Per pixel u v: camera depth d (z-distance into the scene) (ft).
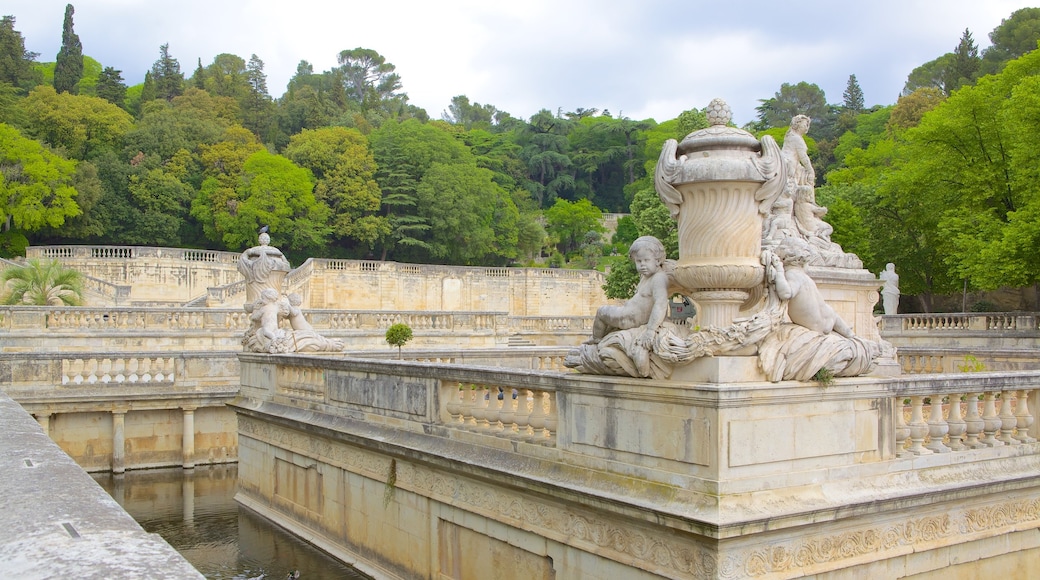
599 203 424.05
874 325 61.87
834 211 156.25
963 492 29.14
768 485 25.05
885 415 28.53
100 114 273.54
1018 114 120.98
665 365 26.17
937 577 29.17
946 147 140.46
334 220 282.15
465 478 35.17
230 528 54.03
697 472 24.82
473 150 401.08
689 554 24.66
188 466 76.38
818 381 26.43
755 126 374.84
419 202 292.81
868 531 27.25
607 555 27.43
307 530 50.26
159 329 102.83
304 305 223.51
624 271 165.78
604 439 28.27
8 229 223.92
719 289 26.66
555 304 261.03
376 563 42.27
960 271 129.18
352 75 552.00
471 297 250.78
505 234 319.68
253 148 282.77
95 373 74.90
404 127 310.04
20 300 125.29
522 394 33.27
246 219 253.44
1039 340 107.55
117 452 74.18
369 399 43.96
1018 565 31.76
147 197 252.42
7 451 21.40
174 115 291.17
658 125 402.93
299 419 50.16
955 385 30.42
